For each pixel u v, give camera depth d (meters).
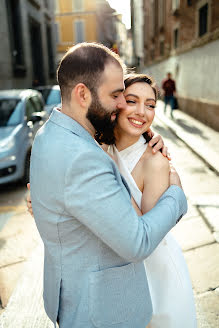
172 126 9.45
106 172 0.92
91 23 32.47
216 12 8.46
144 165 1.26
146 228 0.96
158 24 19.20
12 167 4.60
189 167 5.61
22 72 13.71
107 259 1.01
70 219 0.95
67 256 1.01
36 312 2.29
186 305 1.34
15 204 4.36
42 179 0.96
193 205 3.89
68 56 0.97
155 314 1.35
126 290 1.04
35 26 16.42
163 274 1.34
